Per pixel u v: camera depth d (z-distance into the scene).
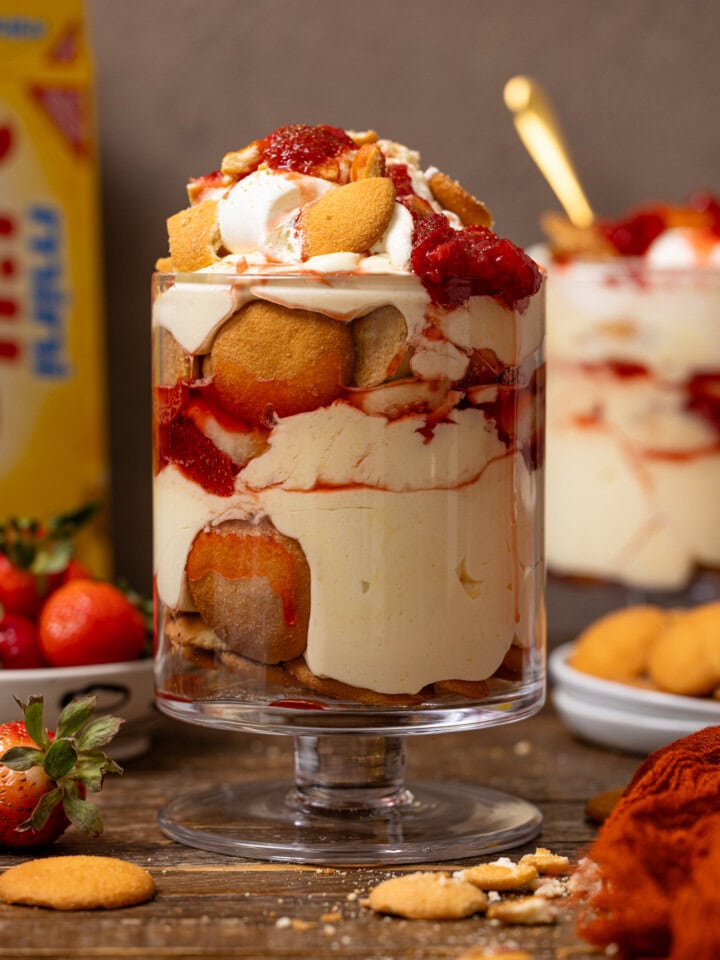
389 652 0.77
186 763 0.94
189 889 0.77
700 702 0.92
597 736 0.95
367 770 0.84
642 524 1.04
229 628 0.78
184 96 1.17
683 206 1.14
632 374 1.03
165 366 0.80
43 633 0.92
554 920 0.75
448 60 1.19
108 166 1.17
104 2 1.16
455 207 0.81
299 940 0.74
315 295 0.76
